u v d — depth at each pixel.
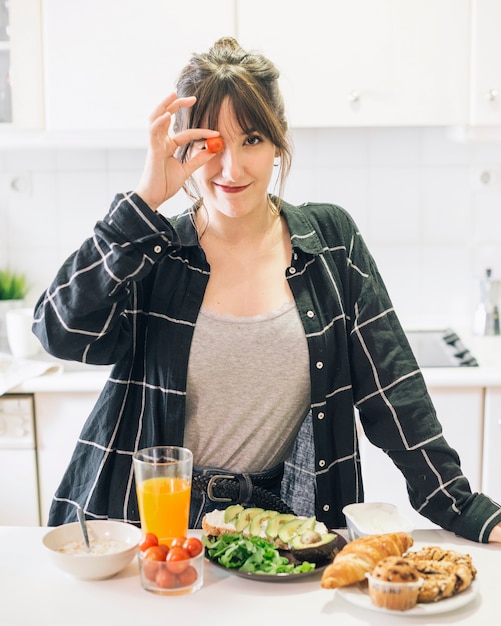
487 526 1.31
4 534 1.33
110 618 1.08
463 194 2.88
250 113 1.33
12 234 2.91
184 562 1.13
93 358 1.41
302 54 2.45
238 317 1.46
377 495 2.42
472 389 2.36
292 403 1.48
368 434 1.51
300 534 1.23
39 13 2.45
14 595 1.14
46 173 2.88
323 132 2.85
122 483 1.49
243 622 1.07
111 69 2.46
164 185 1.31
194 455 1.50
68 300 1.33
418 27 2.44
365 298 1.52
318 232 1.54
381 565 1.08
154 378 1.46
